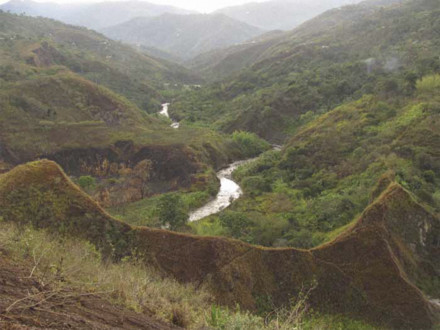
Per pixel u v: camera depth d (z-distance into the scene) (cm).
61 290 466
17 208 1514
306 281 1498
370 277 1505
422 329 1389
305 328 1102
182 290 1011
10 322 324
